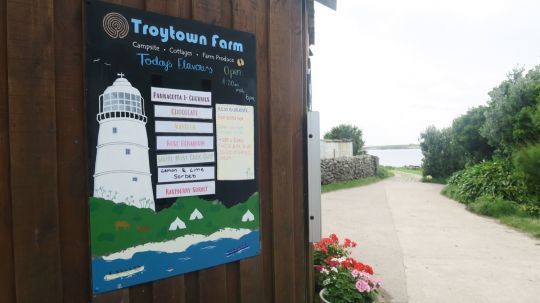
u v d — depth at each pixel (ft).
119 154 6.29
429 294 15.67
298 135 9.37
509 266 19.47
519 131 35.19
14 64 5.50
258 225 8.15
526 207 33.01
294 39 9.17
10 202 5.51
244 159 7.90
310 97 16.93
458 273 18.35
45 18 5.71
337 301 12.08
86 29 5.98
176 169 6.91
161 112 6.73
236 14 7.82
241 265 7.88
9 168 5.50
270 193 8.52
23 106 5.56
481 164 48.96
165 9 6.82
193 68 7.13
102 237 6.13
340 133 102.47
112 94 6.22
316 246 15.28
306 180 9.74
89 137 6.01
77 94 6.01
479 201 37.55
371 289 13.04
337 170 62.23
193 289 7.24
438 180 72.33
